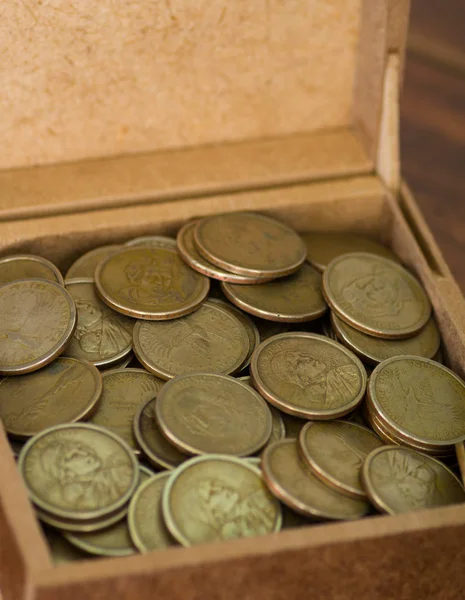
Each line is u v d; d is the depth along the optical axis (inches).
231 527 14.5
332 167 17.2
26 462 14.7
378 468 15.0
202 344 15.9
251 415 15.3
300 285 16.4
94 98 16.7
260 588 14.3
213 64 16.8
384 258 16.6
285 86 17.2
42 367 15.5
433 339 16.1
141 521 14.6
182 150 17.3
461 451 15.2
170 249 16.6
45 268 16.2
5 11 15.9
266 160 17.3
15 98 16.5
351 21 16.9
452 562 14.6
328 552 14.2
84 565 13.9
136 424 15.2
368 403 15.5
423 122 20.3
